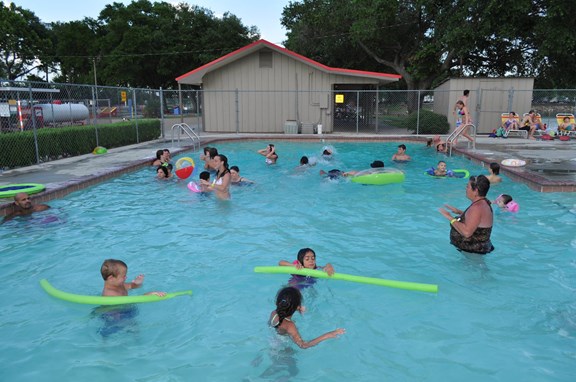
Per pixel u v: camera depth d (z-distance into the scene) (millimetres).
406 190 8695
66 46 50469
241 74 22109
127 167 10625
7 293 4328
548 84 28078
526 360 3184
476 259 5145
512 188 8648
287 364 3176
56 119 20078
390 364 3176
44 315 3898
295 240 5875
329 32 31750
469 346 3381
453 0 24422
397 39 29531
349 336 3547
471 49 23031
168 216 6988
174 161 12547
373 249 5520
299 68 21750
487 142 16219
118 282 4066
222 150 15742
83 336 3564
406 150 15422
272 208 7461
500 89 20125
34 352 3334
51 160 12031
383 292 4328
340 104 25656
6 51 46219
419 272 4805
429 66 26281
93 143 14156
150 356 3287
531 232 6035
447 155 13961
